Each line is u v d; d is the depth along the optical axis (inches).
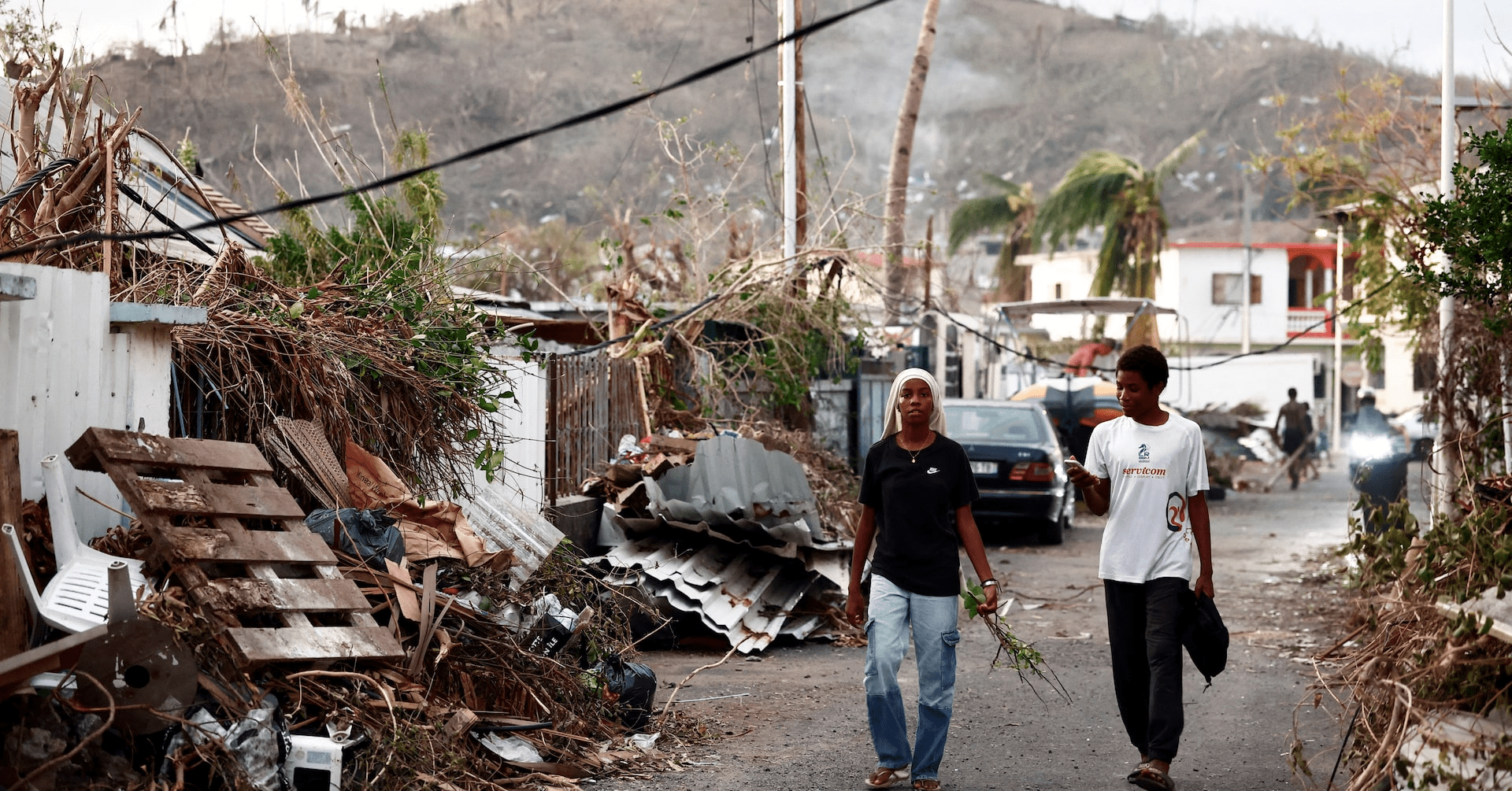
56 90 275.4
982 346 1204.5
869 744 249.4
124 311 214.7
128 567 173.2
